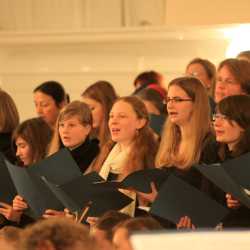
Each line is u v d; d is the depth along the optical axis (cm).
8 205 1034
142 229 704
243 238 430
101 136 1245
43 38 2416
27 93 2467
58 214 974
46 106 1448
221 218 870
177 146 1012
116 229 710
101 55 2395
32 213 1023
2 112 1299
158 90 1471
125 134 1056
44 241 495
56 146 1165
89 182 928
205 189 941
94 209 937
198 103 1017
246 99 944
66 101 1480
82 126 1133
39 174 988
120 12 2484
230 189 845
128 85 2366
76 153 1127
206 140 995
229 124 930
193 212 876
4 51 2488
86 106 1152
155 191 909
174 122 1019
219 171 845
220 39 2219
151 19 2450
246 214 870
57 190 942
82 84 2416
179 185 876
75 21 2527
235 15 2322
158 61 2325
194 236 430
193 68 1427
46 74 2450
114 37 2347
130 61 2358
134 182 912
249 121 930
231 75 1121
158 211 880
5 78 2488
